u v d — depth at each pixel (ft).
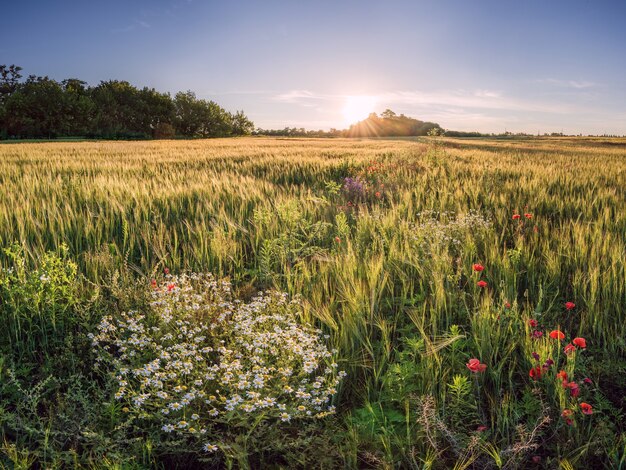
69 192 30.68
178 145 120.98
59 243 20.93
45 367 12.51
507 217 26.99
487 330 13.09
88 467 9.30
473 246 19.57
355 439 9.68
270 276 18.35
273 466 9.87
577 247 19.24
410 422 10.59
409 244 20.67
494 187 34.63
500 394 11.43
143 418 10.70
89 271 18.03
